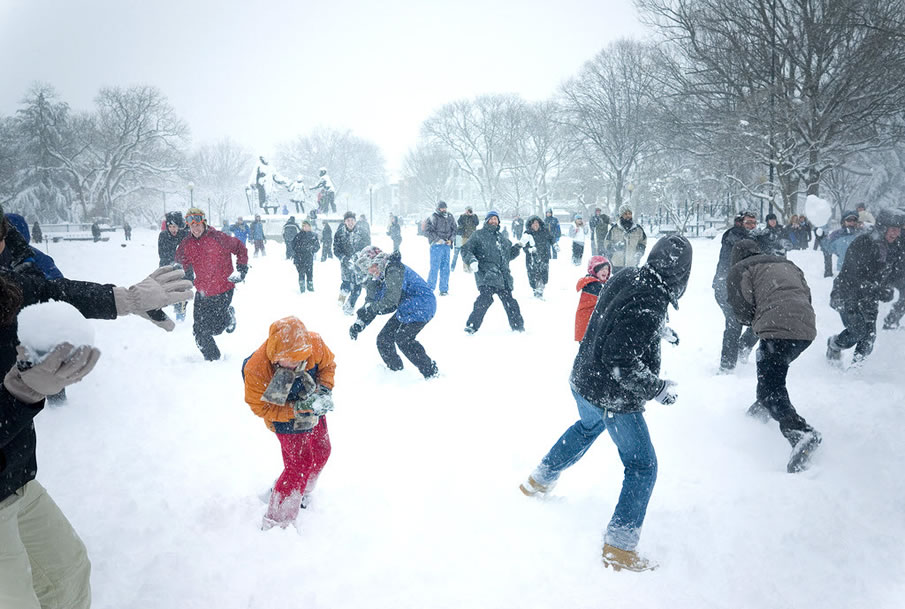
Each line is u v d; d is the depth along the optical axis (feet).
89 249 112.98
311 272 48.32
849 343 22.91
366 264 22.38
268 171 138.82
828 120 90.48
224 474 15.14
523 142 234.38
